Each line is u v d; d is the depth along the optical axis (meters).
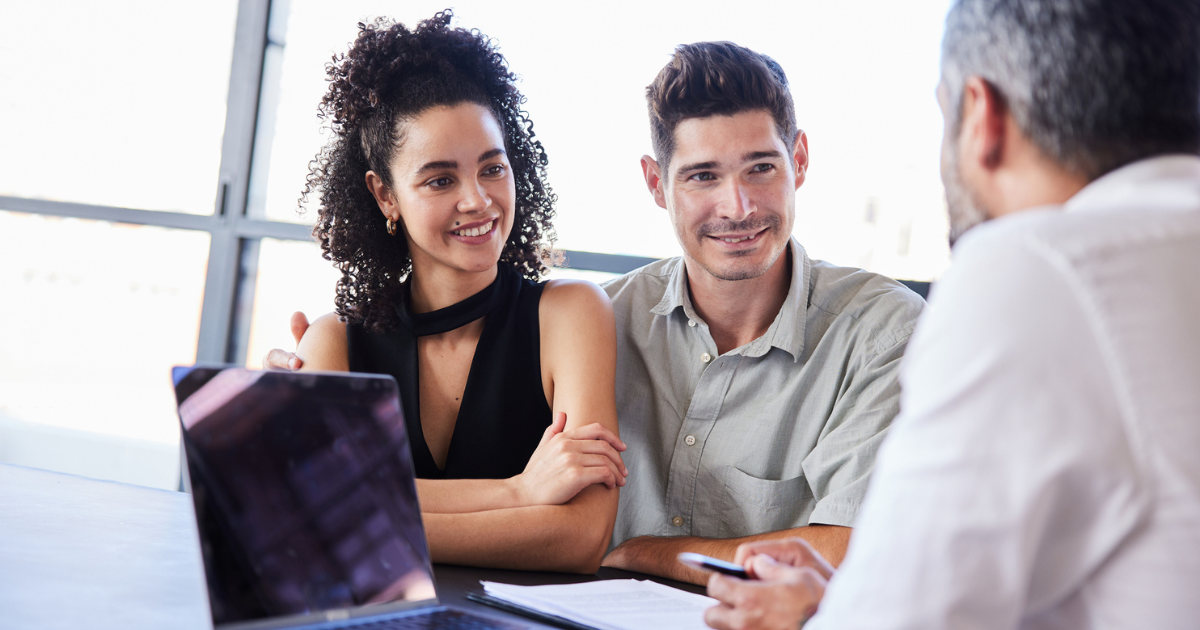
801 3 2.86
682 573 1.33
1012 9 0.66
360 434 0.90
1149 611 0.54
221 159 3.49
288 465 0.83
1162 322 0.55
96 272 3.87
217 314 3.50
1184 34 0.63
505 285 1.56
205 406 0.80
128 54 3.66
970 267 0.59
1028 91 0.65
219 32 3.56
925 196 2.82
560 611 0.91
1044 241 0.57
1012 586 0.54
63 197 3.77
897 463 0.58
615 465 1.28
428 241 1.43
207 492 0.77
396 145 1.44
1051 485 0.54
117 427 4.03
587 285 1.57
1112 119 0.63
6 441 4.12
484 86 1.51
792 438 1.54
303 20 3.46
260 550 0.78
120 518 1.24
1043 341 0.55
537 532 1.20
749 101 1.43
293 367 1.53
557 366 1.49
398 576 0.87
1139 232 0.57
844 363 1.52
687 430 1.59
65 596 0.84
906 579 0.55
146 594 0.87
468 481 1.29
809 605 0.79
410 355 1.52
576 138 3.00
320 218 1.60
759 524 1.52
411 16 3.31
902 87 2.81
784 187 1.47
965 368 0.56
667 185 1.53
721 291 1.55
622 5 2.99
